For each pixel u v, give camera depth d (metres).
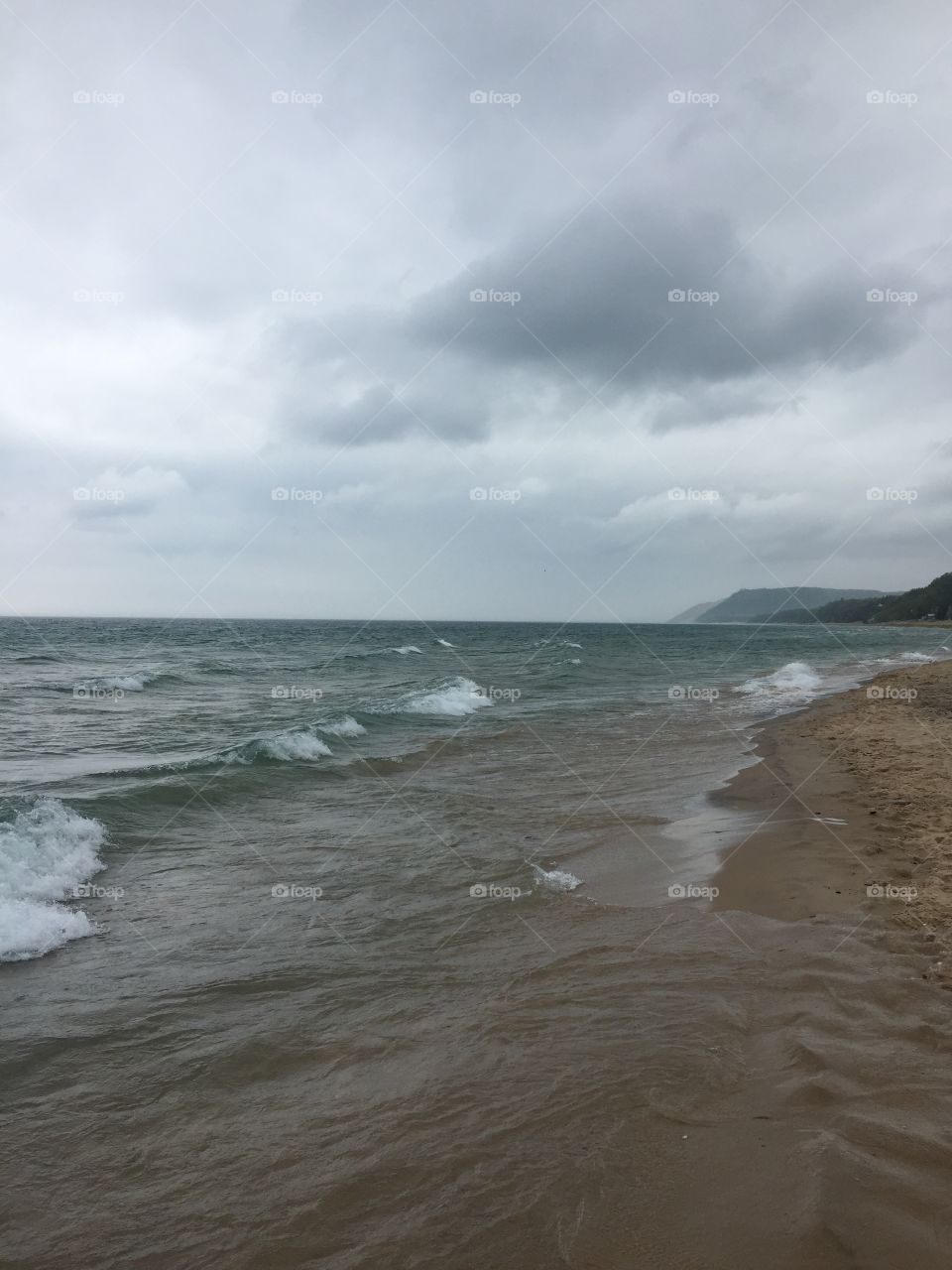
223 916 6.58
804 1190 3.03
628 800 10.84
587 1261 2.78
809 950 5.61
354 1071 4.20
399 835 9.02
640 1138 3.48
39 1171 3.40
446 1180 3.27
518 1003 4.93
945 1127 3.43
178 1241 2.97
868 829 8.88
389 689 26.91
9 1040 4.54
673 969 5.37
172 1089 4.04
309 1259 2.86
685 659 48.06
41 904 6.70
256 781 11.51
